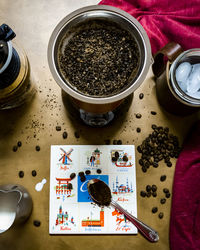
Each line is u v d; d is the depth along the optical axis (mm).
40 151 525
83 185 518
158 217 515
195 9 516
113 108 470
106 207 514
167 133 531
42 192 517
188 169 513
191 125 540
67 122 532
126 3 539
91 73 435
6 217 490
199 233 497
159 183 523
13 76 445
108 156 525
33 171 518
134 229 510
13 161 523
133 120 535
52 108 533
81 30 437
